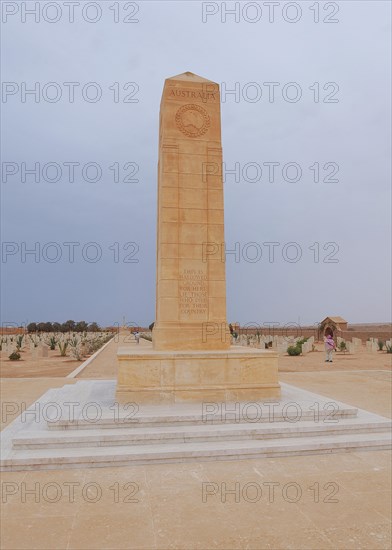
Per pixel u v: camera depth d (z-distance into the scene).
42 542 5.02
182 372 10.51
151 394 10.33
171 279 11.82
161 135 13.02
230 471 7.32
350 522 5.52
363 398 14.53
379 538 5.12
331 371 23.66
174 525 5.43
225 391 10.59
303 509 5.89
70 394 12.26
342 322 59.59
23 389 16.83
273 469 7.43
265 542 5.01
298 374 21.97
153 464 7.64
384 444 8.58
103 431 8.49
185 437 8.37
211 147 12.42
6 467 7.33
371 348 39.75
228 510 5.85
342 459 7.99
